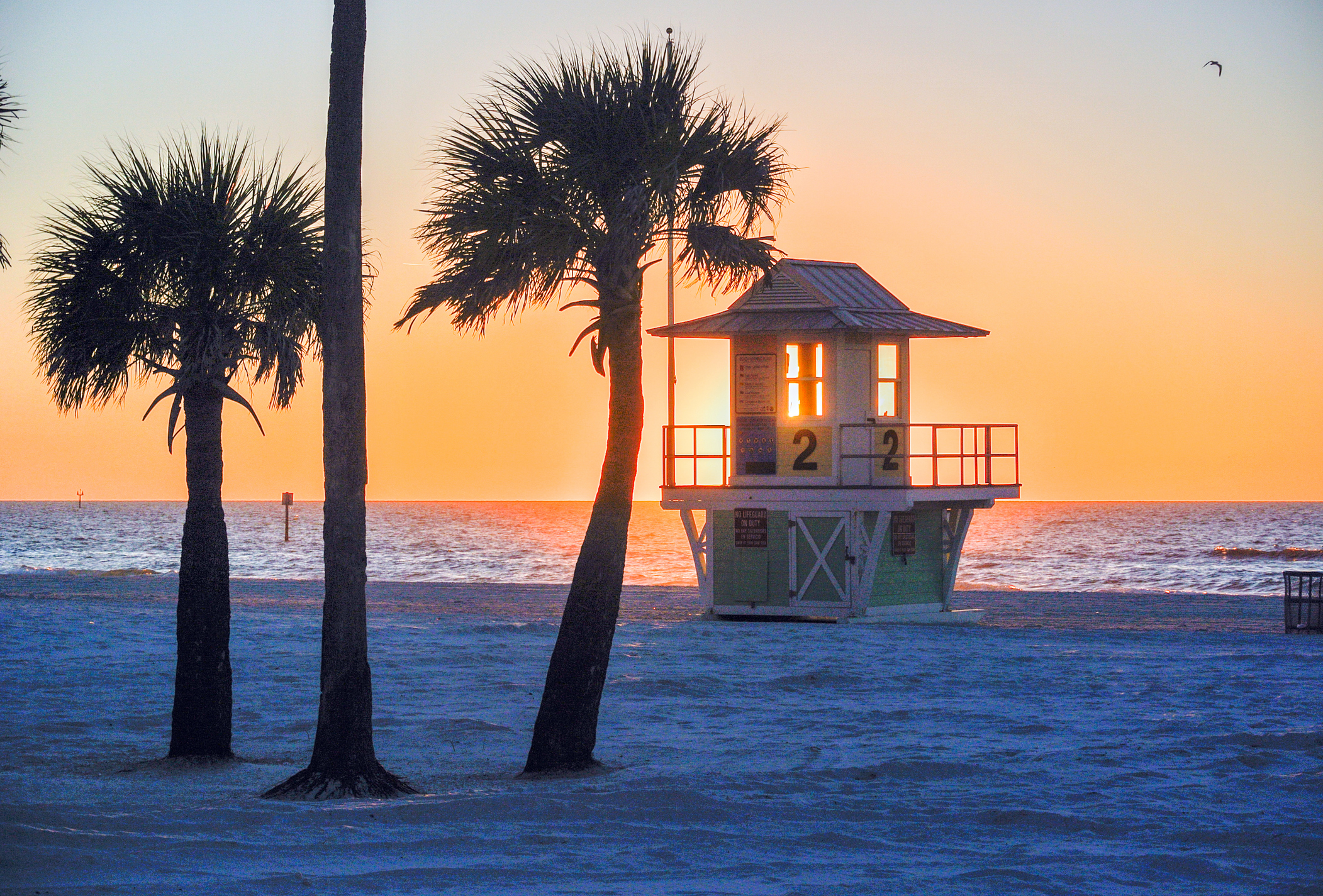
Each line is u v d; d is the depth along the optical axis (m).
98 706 29.95
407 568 139.88
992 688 32.91
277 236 24.20
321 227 24.80
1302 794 18.80
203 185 24.44
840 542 51.50
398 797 19.34
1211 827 16.20
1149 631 49.00
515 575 128.62
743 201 23.73
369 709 20.20
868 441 50.91
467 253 23.22
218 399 24.19
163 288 24.67
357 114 20.48
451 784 20.97
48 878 12.54
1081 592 86.44
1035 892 12.80
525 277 23.11
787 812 17.22
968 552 177.75
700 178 22.97
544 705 22.34
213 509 24.06
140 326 24.30
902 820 16.73
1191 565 145.12
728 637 45.16
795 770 21.80
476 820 16.45
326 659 19.98
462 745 25.58
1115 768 21.31
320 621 51.19
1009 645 43.06
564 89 22.75
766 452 51.91
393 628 49.09
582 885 12.86
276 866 13.48
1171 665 37.38
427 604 68.56
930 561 55.28
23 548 183.12
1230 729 25.70
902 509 49.53
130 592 75.62
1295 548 192.00
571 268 23.38
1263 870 13.99
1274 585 108.12
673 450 53.72
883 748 24.14
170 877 12.72
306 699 31.45
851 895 12.57
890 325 50.44
